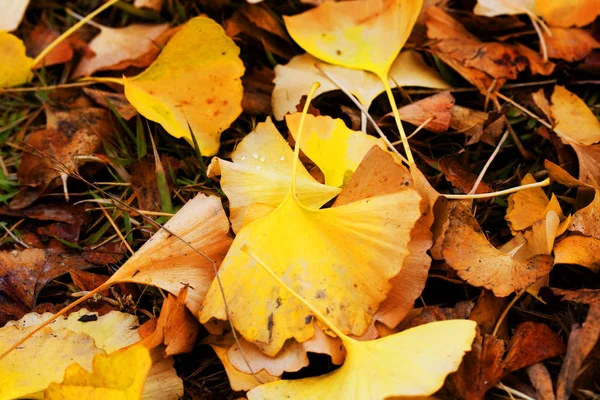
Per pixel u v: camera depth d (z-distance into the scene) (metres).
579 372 0.34
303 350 0.34
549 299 0.36
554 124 0.41
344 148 0.38
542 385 0.35
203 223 0.37
